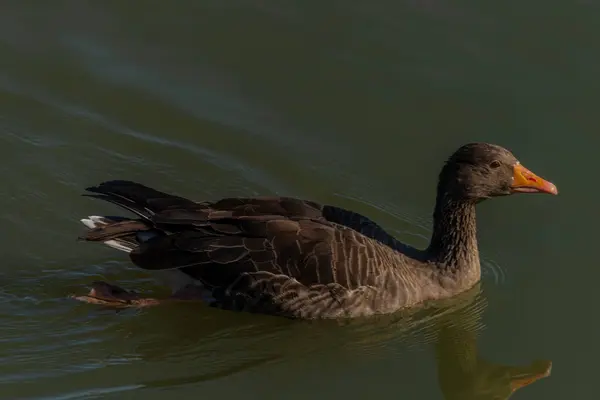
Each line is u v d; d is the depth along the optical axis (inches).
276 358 543.5
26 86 694.5
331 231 541.0
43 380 512.1
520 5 760.3
